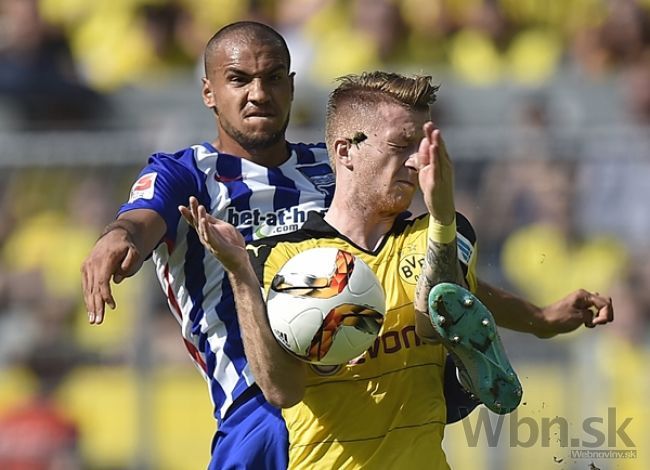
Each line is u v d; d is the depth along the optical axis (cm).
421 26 4006
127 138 3111
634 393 2952
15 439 2988
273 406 1798
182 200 1997
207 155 2042
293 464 1756
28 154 3102
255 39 2044
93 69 4019
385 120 1734
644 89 3712
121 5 4109
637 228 3034
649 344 3016
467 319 1650
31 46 3950
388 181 1742
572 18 4147
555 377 2933
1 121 3691
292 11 4072
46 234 3111
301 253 1684
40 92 3734
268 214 2036
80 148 3103
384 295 1688
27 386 3039
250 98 2027
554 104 3678
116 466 2998
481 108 3653
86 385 3025
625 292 3022
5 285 3123
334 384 1733
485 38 4022
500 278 3038
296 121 3472
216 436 1947
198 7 4097
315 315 1631
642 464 2869
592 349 2945
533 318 2027
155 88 3769
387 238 1792
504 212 3044
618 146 3041
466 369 1694
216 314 1975
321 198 2062
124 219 1912
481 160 3052
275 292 1655
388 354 1736
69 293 3106
